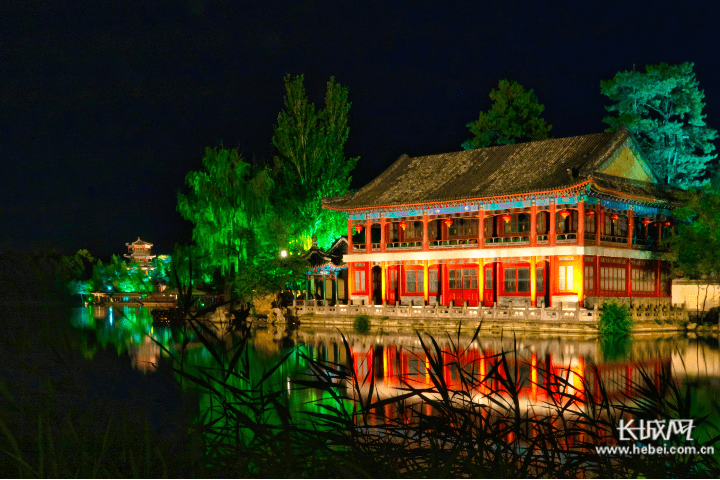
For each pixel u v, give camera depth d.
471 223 62.78
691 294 62.44
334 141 80.88
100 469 10.23
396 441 12.91
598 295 55.88
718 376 28.56
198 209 70.38
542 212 58.12
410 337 49.62
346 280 76.31
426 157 72.25
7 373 15.41
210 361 29.05
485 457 11.99
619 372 30.05
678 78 71.75
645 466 10.73
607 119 74.94
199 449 11.40
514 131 83.25
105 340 41.75
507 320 52.56
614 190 55.72
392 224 67.69
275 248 66.88
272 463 10.02
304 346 41.47
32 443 11.27
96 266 118.12
